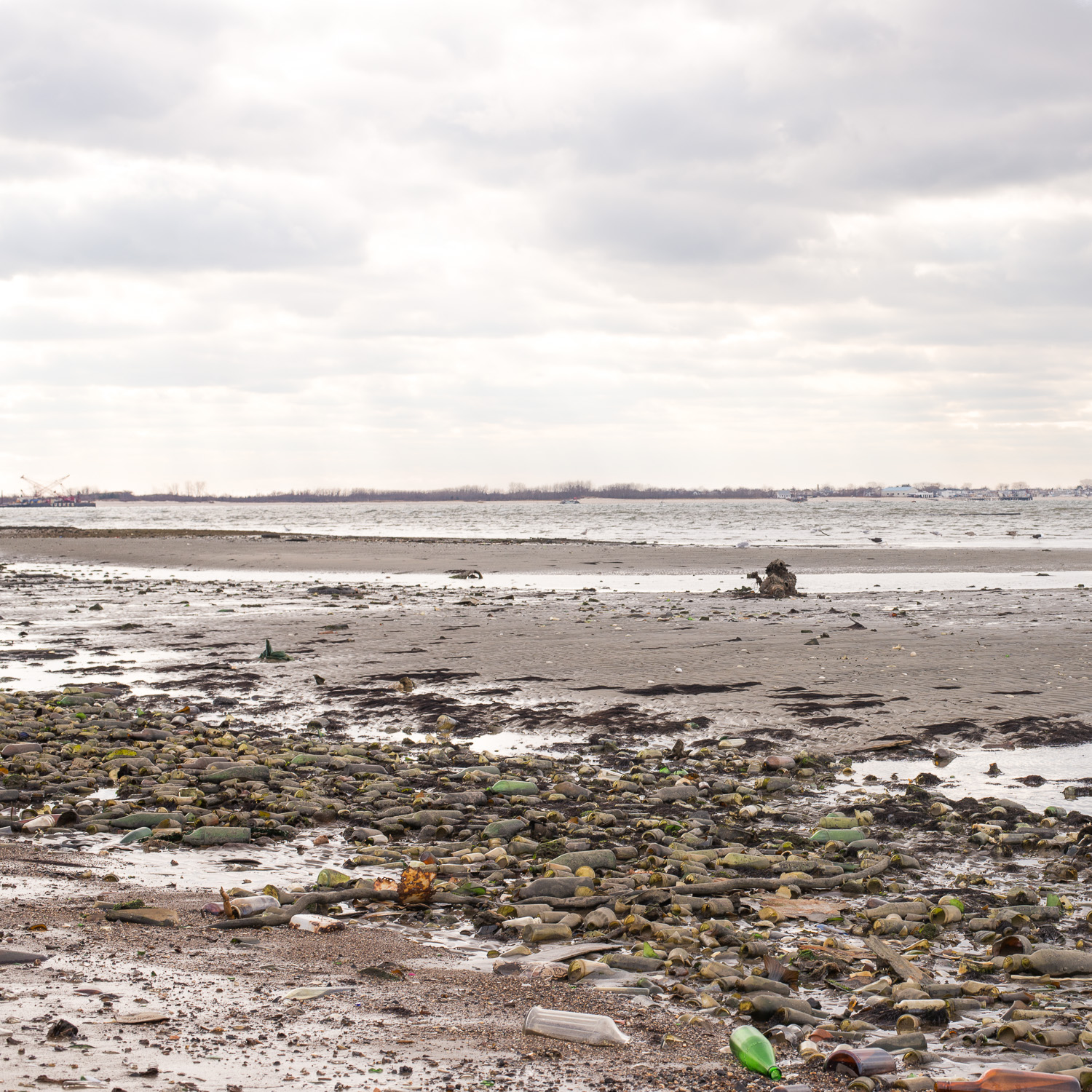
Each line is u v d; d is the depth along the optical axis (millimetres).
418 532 116375
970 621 32250
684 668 24125
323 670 24906
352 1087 5184
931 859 11617
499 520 165500
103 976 6801
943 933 9047
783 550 71375
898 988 7316
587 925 8688
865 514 184500
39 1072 4996
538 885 9664
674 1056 5949
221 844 11555
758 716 19359
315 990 6730
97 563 66188
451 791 14406
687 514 193125
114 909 8383
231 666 25688
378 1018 6312
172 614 37156
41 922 7996
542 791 14695
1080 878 10859
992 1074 5695
